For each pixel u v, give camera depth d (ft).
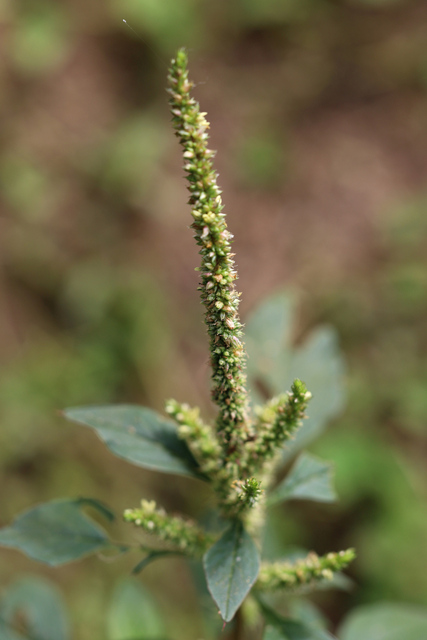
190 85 3.55
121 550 4.94
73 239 18.30
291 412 4.28
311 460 5.16
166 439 4.98
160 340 16.71
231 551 4.16
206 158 3.62
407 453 15.06
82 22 20.74
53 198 18.62
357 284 18.15
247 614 5.25
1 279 17.29
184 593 13.00
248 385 6.29
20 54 19.95
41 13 20.34
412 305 17.46
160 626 6.66
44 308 17.21
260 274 18.78
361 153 20.88
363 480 13.93
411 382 15.96
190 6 21.22
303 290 18.26
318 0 23.53
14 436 14.55
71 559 4.89
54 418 15.05
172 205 19.31
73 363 15.93
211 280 3.72
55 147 19.40
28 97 19.84
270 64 22.65
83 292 17.20
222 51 22.56
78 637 12.07
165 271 18.38
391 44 22.72
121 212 18.99
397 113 21.63
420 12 23.47
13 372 15.69
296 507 13.97
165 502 14.39
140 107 20.38
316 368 6.43
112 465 14.74
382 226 19.29
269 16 22.62
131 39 20.62
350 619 6.23
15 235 17.90
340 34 23.09
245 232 19.56
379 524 13.41
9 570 12.80
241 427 4.29
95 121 19.99
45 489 14.12
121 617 6.63
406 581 12.48
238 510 4.42
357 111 21.84
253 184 20.36
